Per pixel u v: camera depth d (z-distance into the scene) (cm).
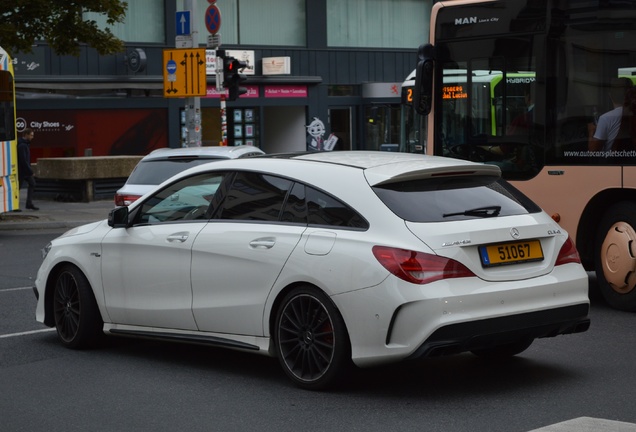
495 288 695
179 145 3675
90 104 3453
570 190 1102
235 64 2527
